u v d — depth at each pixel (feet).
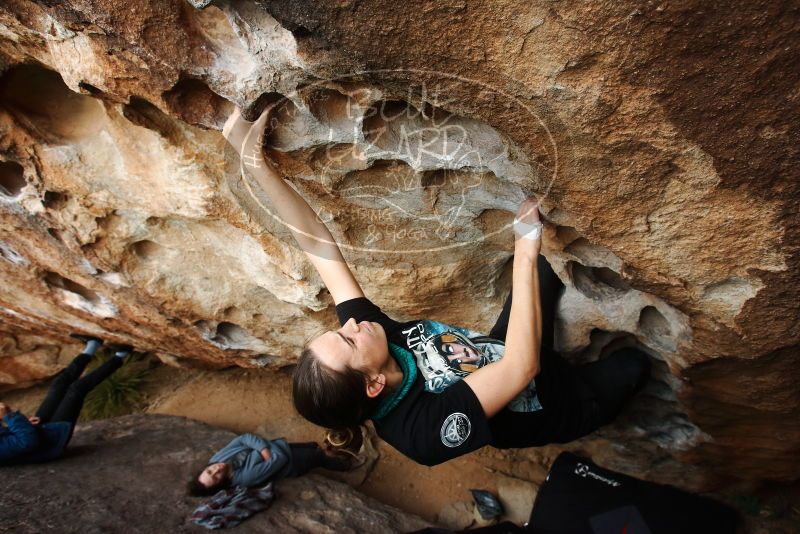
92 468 9.38
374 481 10.63
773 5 2.66
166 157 5.28
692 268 4.23
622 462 9.70
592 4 2.79
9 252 7.89
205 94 4.24
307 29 3.22
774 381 5.54
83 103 5.48
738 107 3.08
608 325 6.30
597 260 5.24
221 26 3.68
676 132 3.27
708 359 5.52
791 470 7.64
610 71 3.05
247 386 12.30
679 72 2.99
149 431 10.91
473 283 6.62
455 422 4.21
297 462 9.88
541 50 3.03
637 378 6.32
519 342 4.33
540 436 5.06
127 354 11.22
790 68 2.87
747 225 3.74
